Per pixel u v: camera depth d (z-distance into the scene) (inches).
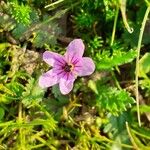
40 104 2.2
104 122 2.2
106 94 2.2
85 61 2.0
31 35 2.2
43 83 2.1
